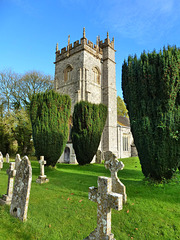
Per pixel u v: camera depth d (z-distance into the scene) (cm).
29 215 473
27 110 2642
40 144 1205
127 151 2705
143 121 771
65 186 779
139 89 827
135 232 411
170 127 711
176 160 713
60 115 1267
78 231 409
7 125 2417
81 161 1500
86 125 1472
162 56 751
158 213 490
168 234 399
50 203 571
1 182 845
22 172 455
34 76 2922
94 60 2359
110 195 303
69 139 2059
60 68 2491
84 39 2214
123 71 948
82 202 579
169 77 726
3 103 2750
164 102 741
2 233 358
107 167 630
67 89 2309
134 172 1109
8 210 477
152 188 684
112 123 2345
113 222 455
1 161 1273
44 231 399
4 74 2825
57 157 1247
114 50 2658
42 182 850
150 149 735
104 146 2242
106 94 2392
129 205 542
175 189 658
